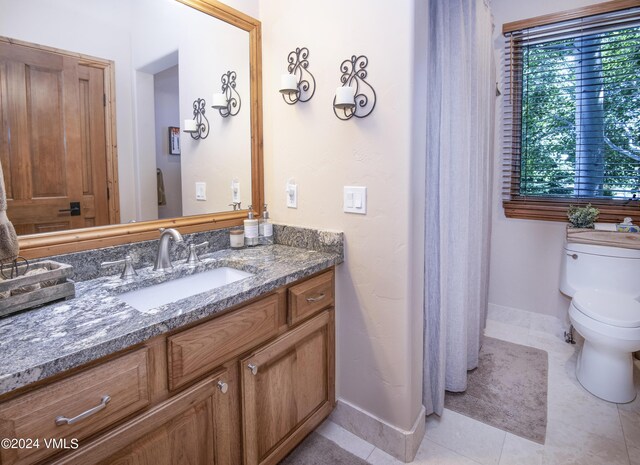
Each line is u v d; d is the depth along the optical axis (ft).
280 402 4.22
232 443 3.67
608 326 5.57
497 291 9.09
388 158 4.41
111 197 4.20
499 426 5.28
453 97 5.45
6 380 1.99
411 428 4.71
